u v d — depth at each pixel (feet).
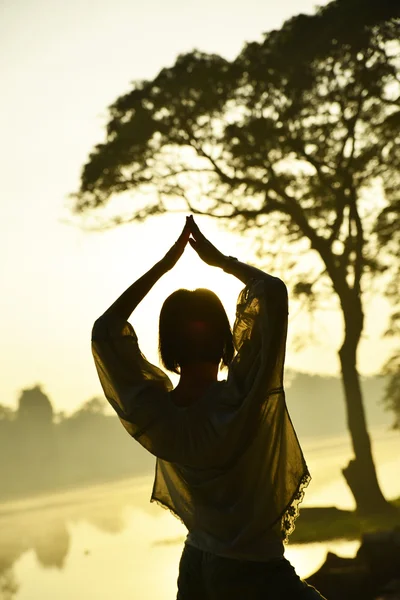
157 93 132.16
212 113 131.34
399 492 160.25
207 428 10.82
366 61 124.47
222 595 10.84
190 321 11.37
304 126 129.90
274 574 10.80
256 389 10.60
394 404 169.68
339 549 86.84
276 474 10.82
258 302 10.87
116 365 11.44
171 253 11.77
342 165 130.93
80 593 70.28
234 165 132.57
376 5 119.44
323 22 123.85
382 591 45.11
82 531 181.47
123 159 133.69
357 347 130.72
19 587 82.48
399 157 128.36
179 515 11.40
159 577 77.10
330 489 200.64
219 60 131.54
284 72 126.21
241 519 10.82
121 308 11.66
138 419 11.18
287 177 134.62
